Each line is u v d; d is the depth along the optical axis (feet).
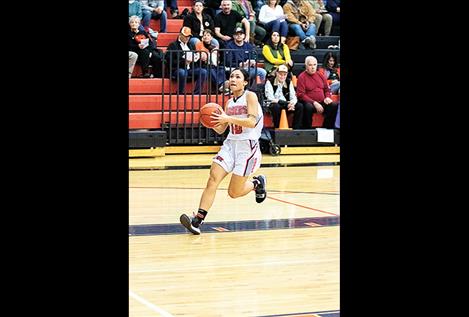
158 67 44.93
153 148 42.83
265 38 48.49
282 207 27.20
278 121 46.01
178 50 44.37
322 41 50.98
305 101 46.16
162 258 19.06
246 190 24.40
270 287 16.15
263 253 19.71
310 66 46.39
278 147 45.16
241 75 23.08
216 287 16.12
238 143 23.00
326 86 46.80
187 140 44.32
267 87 45.80
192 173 36.45
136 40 44.57
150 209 26.58
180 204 27.63
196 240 21.43
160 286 16.19
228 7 46.57
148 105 44.29
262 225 23.76
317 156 44.83
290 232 22.62
